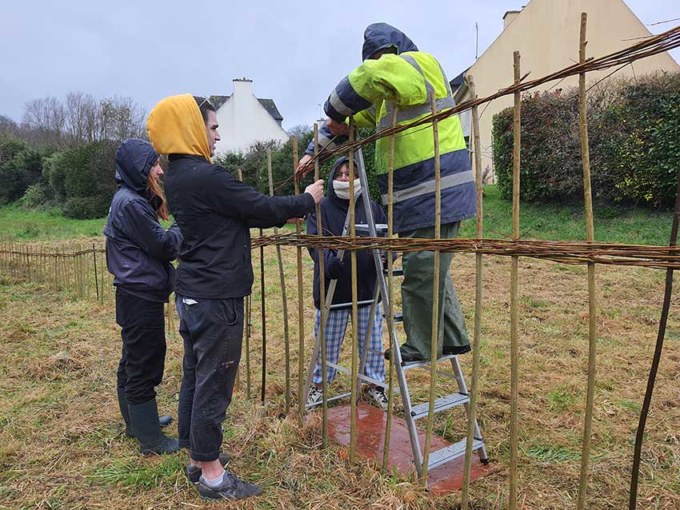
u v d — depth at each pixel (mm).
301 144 16750
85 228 17641
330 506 2518
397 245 2480
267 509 2539
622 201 10625
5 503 2611
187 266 2488
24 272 9133
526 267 8812
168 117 2438
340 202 3588
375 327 3799
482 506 2512
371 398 3826
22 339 5383
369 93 2410
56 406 3764
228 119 33188
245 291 2520
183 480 2773
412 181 2590
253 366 4602
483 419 3471
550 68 16250
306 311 6504
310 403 3662
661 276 7762
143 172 3037
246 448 3102
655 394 3816
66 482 2791
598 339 5188
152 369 3043
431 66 2586
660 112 9367
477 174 2141
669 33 1570
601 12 15234
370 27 2740
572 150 10508
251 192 2438
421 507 2473
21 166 26469
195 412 2514
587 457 1955
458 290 7410
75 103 33969
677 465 2857
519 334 5375
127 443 3221
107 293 7672
